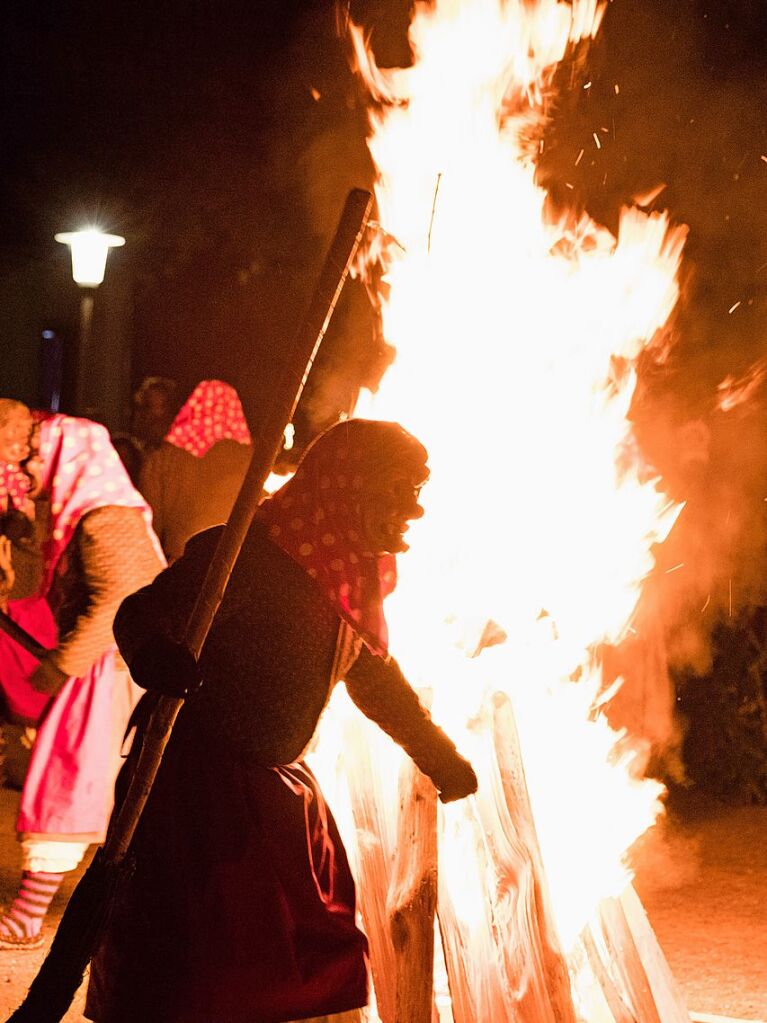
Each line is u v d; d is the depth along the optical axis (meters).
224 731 2.61
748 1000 3.92
